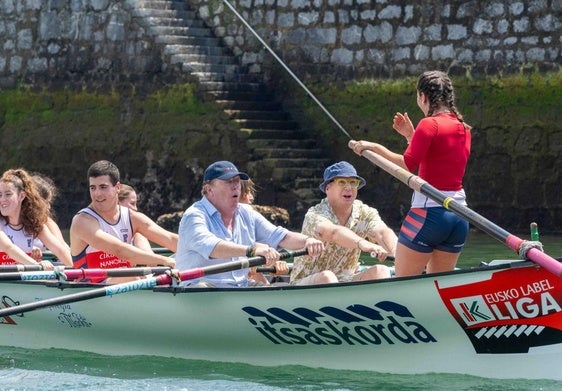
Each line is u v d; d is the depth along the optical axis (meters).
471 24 69.06
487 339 29.75
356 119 73.75
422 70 70.94
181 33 78.50
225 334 32.59
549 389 29.08
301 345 31.97
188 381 31.38
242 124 74.12
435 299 29.86
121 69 79.44
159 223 68.50
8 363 34.09
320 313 31.23
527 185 67.31
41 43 83.19
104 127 80.38
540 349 29.30
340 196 33.16
